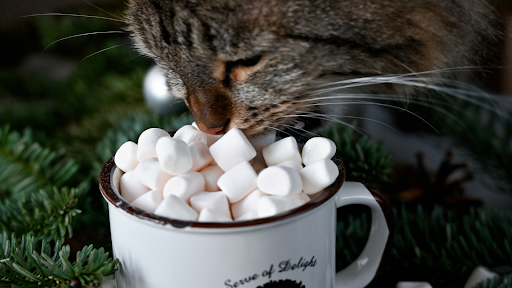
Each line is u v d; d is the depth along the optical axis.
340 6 0.30
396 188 0.39
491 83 0.40
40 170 0.35
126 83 0.49
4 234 0.28
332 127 0.37
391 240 0.28
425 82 0.36
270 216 0.22
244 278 0.22
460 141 0.40
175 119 0.39
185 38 0.31
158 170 0.24
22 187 0.34
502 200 0.41
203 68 0.31
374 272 0.28
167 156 0.24
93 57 0.51
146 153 0.26
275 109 0.33
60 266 0.26
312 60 0.31
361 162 0.34
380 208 0.27
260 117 0.33
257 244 0.22
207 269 0.22
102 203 0.34
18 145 0.36
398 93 0.37
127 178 0.25
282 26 0.29
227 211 0.23
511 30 0.39
